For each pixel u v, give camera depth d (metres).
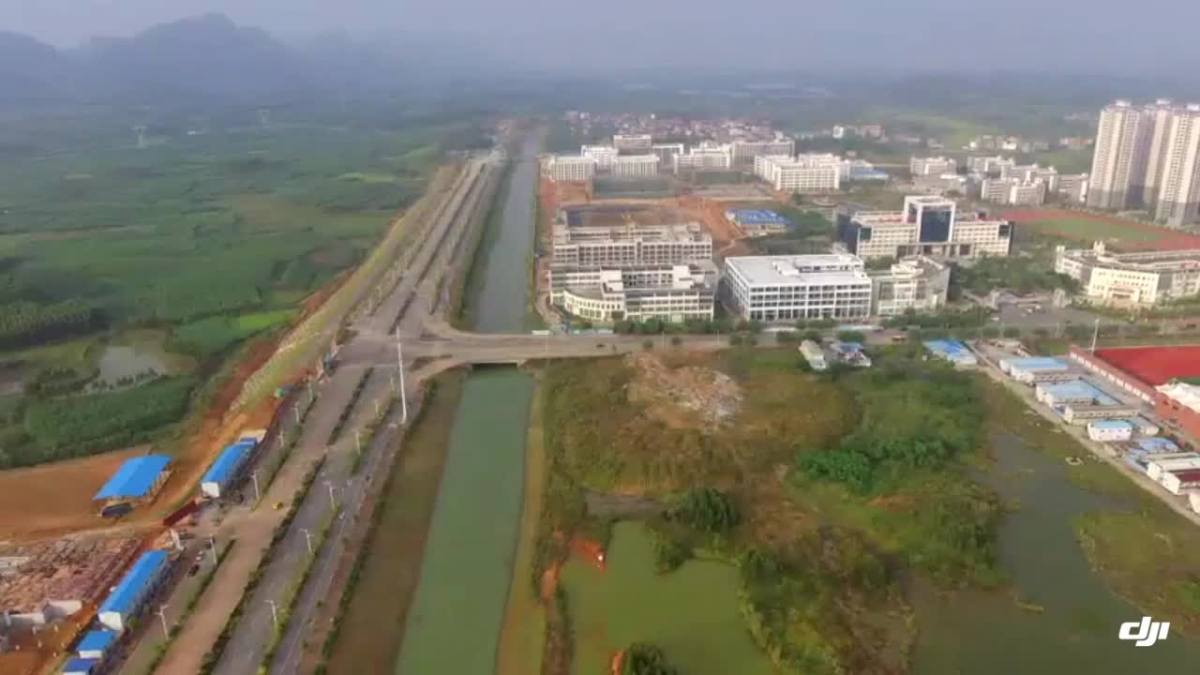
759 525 190.88
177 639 154.38
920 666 149.25
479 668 152.75
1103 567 177.50
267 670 145.75
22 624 159.00
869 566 173.12
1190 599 166.12
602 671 149.75
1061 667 149.25
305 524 192.12
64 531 190.75
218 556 179.62
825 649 150.50
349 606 164.50
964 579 173.12
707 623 162.50
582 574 178.62
